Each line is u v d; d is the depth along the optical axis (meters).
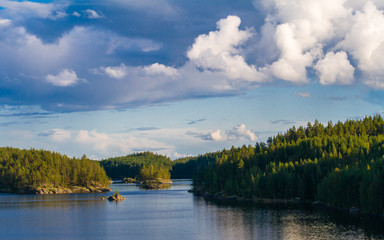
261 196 180.38
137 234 100.31
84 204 187.38
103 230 107.62
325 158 176.50
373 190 115.75
